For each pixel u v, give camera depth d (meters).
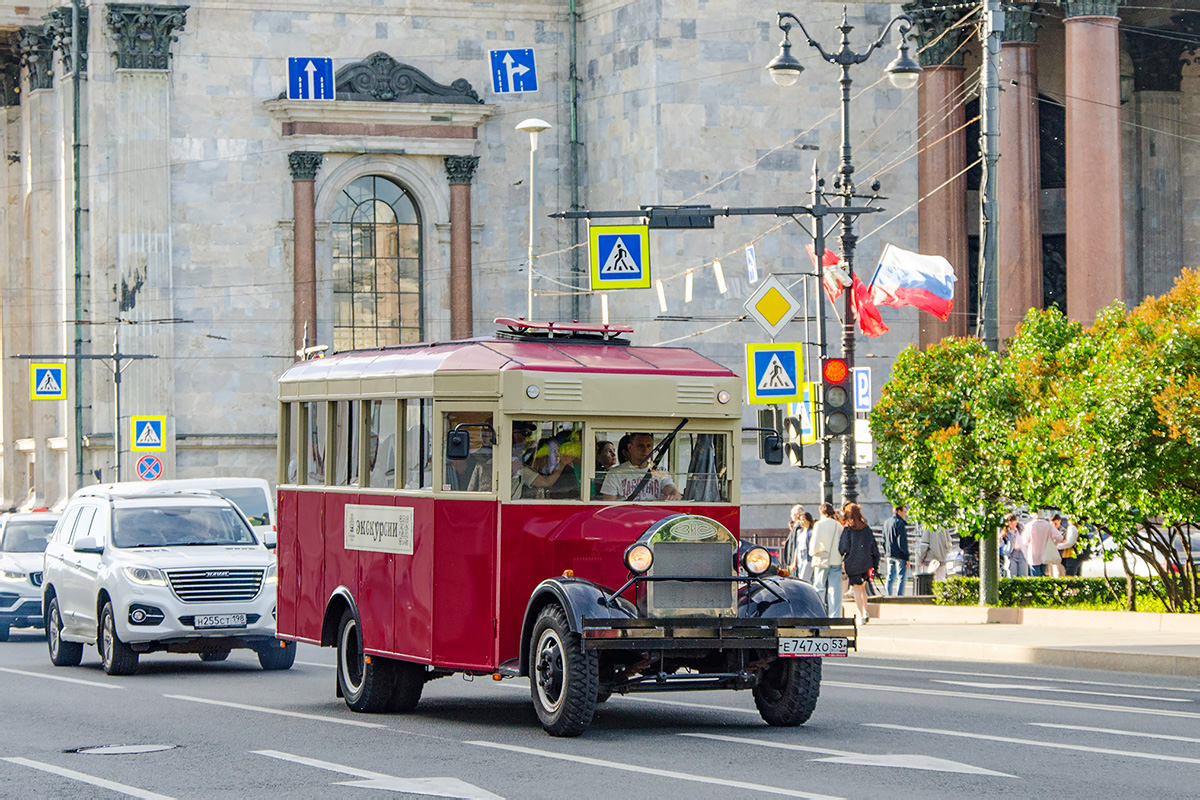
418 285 77.19
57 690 30.50
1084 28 65.56
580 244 76.69
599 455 23.58
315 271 75.25
